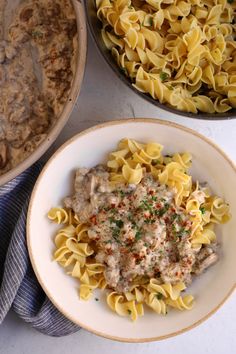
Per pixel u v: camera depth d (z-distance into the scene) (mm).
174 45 696
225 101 699
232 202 698
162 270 675
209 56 691
